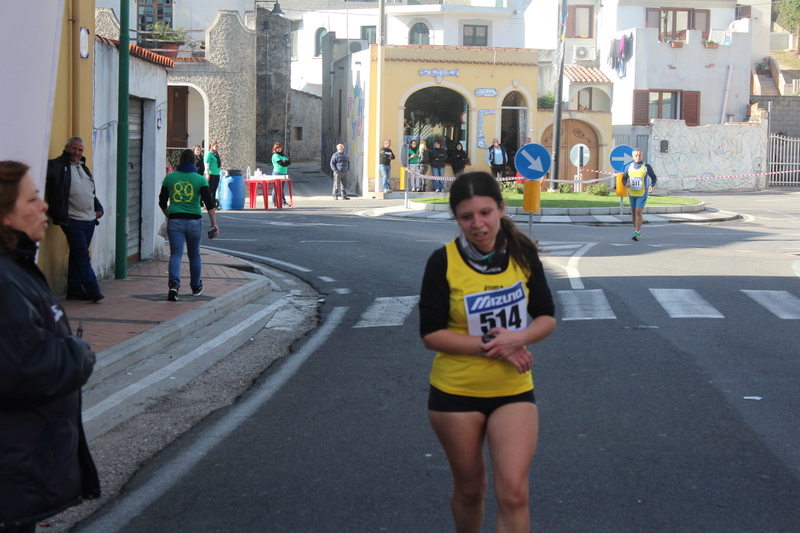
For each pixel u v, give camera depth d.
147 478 4.85
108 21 28.75
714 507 4.34
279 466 5.02
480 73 32.44
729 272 12.39
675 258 13.99
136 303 9.87
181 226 10.19
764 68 47.78
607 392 6.47
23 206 2.98
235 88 30.03
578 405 6.15
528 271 3.47
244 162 30.55
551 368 7.18
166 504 4.48
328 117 40.19
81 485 3.18
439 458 5.12
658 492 4.54
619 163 21.64
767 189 38.00
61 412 3.01
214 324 9.41
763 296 10.38
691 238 17.48
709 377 6.84
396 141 31.78
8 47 7.93
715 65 38.91
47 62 8.38
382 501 4.47
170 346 8.30
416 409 6.12
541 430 5.61
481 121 32.66
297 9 55.00
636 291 10.79
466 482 3.50
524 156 15.66
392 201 28.67
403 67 31.58
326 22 52.97
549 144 35.25
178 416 6.07
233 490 4.66
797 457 5.05
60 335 3.05
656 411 5.98
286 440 5.49
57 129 9.95
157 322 8.79
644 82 38.22
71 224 9.65
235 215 22.58
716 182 37.28
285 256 14.95
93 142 11.16
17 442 2.88
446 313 3.43
